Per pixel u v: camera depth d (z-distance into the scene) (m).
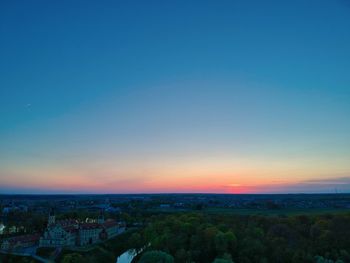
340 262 182.00
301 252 193.12
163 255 180.50
